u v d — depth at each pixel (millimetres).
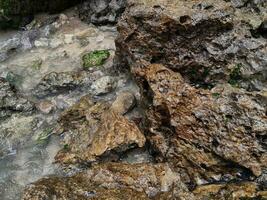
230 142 893
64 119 1072
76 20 1383
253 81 1003
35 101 1147
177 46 1066
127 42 1100
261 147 884
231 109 917
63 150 1011
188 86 970
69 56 1264
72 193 859
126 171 901
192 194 841
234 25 1046
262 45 1015
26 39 1329
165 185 873
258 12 1075
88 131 1024
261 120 894
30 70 1231
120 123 983
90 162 963
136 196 843
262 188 860
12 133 1066
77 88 1156
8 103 1108
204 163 906
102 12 1330
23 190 903
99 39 1304
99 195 849
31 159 1013
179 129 935
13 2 1324
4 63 1268
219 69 1040
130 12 1078
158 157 958
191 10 1039
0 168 1001
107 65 1212
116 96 1125
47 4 1384
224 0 1094
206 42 1049
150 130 980
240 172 895
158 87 979
